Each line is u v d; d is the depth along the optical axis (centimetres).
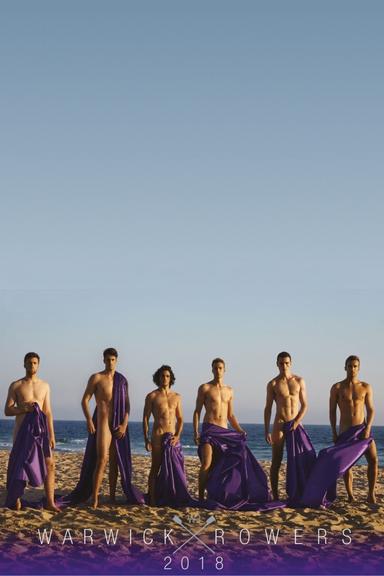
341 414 1152
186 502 1077
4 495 1200
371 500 1139
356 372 1148
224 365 1130
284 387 1133
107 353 1073
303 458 1107
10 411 1021
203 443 1095
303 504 1073
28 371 1038
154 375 1110
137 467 1905
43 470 1010
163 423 1088
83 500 1084
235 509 1045
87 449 1080
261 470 1098
